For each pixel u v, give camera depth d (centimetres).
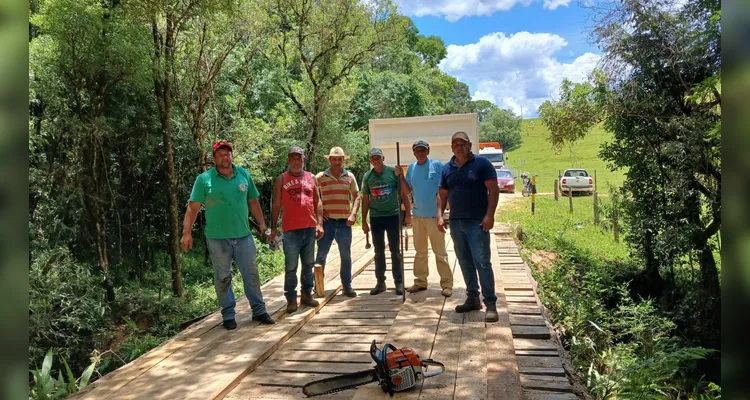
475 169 512
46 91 760
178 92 1035
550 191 2975
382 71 3023
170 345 485
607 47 950
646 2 877
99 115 869
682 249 945
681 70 878
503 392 360
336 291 676
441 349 443
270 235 578
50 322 700
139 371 423
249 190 558
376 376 381
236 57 1342
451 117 1016
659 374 509
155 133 1111
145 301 874
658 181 1036
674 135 934
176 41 958
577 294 896
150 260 1174
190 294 959
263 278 950
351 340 496
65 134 828
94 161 887
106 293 857
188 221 505
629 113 971
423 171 610
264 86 1488
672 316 922
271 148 1248
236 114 1274
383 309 591
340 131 1786
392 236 644
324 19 1395
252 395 386
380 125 1041
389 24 1515
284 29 1527
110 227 1060
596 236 1419
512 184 2695
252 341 488
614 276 1066
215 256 521
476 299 546
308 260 593
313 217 584
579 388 402
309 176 588
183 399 367
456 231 530
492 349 439
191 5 828
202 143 1066
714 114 874
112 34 779
